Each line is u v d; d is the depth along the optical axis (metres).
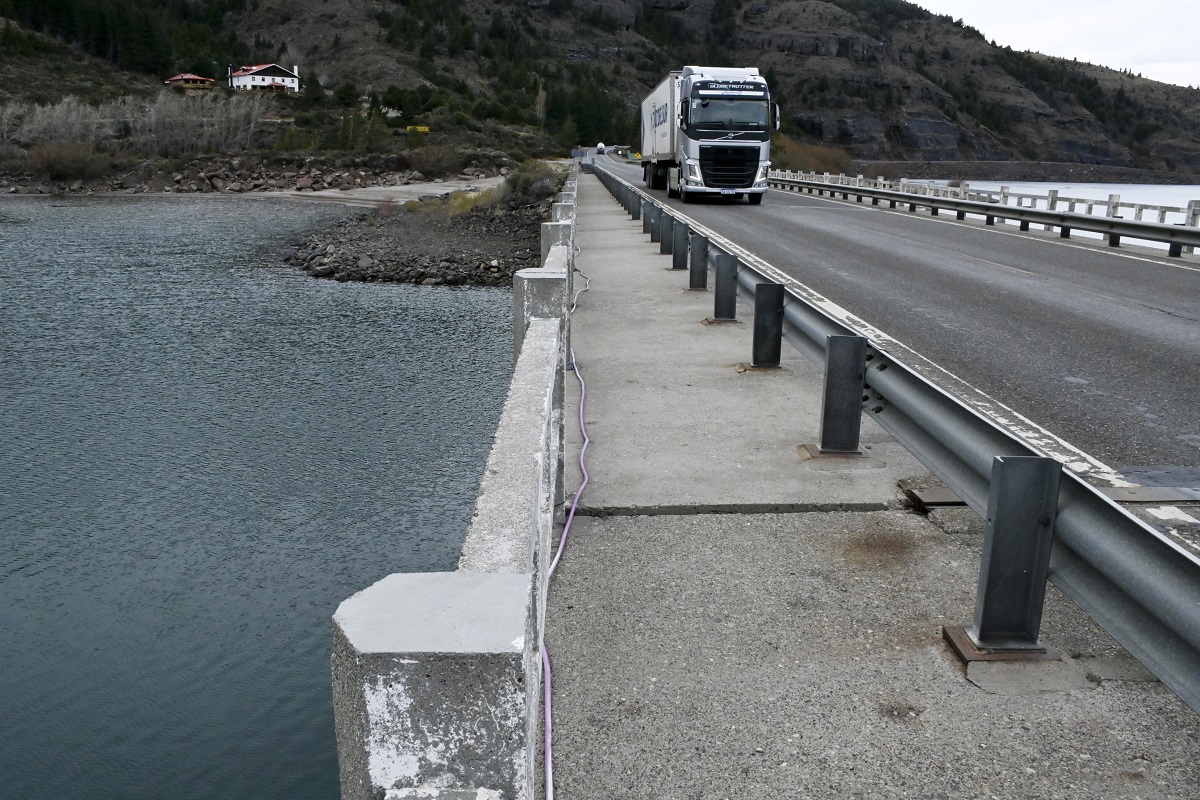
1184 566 2.33
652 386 7.14
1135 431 6.18
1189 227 16.38
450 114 148.00
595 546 4.19
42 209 60.06
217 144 104.69
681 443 5.68
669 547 4.16
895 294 12.36
